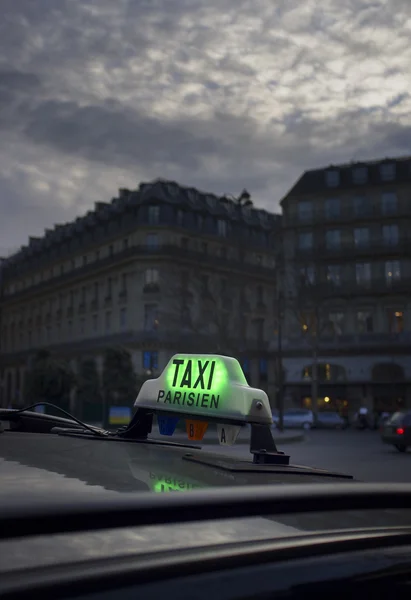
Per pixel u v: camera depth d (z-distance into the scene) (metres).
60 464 1.08
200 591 0.64
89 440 1.55
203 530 0.75
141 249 55.09
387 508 0.95
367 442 26.42
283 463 1.27
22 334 75.38
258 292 62.41
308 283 50.59
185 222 57.75
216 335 49.31
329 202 51.91
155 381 1.58
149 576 0.64
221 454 1.41
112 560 0.65
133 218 57.78
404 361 48.88
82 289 63.91
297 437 27.61
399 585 0.73
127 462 1.15
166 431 1.52
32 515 0.68
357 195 51.44
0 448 1.33
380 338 49.31
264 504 0.85
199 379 1.41
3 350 79.44
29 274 74.31
